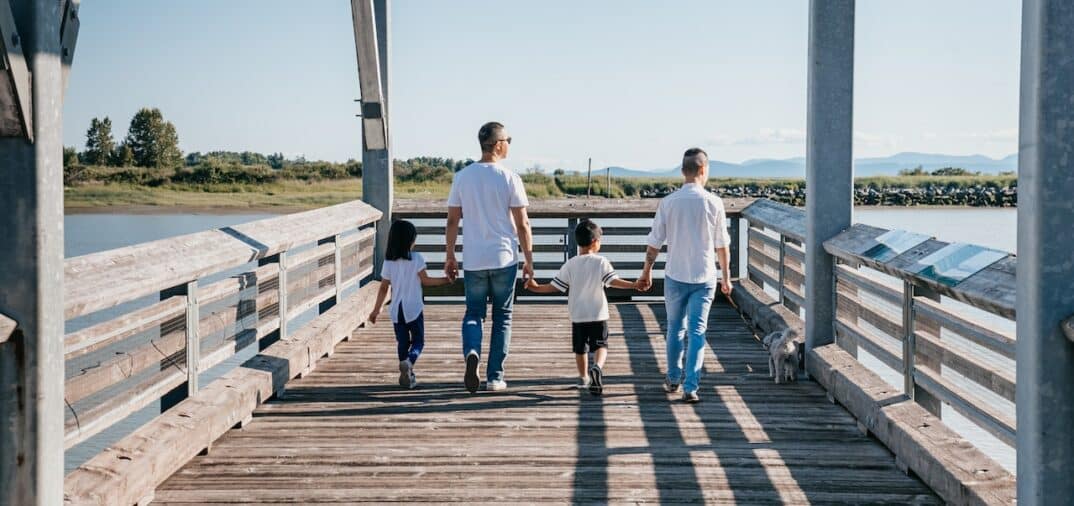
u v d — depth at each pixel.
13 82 2.31
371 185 8.84
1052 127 2.48
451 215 5.37
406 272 5.54
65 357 3.12
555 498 3.61
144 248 3.99
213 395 4.42
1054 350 2.51
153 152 69.31
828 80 5.42
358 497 3.62
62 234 2.55
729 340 7.02
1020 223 2.59
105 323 3.45
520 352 6.63
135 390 3.72
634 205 9.36
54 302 2.52
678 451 4.21
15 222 2.43
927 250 4.11
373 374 5.88
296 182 70.56
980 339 3.46
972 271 3.47
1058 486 2.52
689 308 5.17
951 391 3.84
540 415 4.85
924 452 3.64
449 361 6.32
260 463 4.03
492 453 4.18
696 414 4.86
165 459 3.65
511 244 5.38
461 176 5.34
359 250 8.21
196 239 4.58
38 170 2.43
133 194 67.81
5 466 2.47
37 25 2.39
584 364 5.47
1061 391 2.51
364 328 7.62
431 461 4.06
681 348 5.27
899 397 4.36
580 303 5.38
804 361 5.77
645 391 5.41
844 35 5.38
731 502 3.56
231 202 68.38
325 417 4.81
